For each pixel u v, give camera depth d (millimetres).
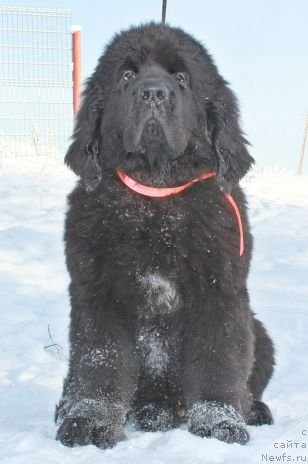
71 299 1559
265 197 4375
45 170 4695
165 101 1538
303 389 1794
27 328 2221
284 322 2293
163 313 1538
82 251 1529
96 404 1484
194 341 1521
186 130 1586
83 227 1543
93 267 1516
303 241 3281
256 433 1498
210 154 1626
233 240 1538
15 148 5215
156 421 1574
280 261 2965
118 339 1514
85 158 1626
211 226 1536
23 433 1424
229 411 1491
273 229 3492
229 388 1513
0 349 2090
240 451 1389
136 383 1568
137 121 1546
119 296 1518
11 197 3936
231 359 1514
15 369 1935
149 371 1595
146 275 1524
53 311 2391
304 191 4734
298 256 3045
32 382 1847
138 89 1546
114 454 1367
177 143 1562
